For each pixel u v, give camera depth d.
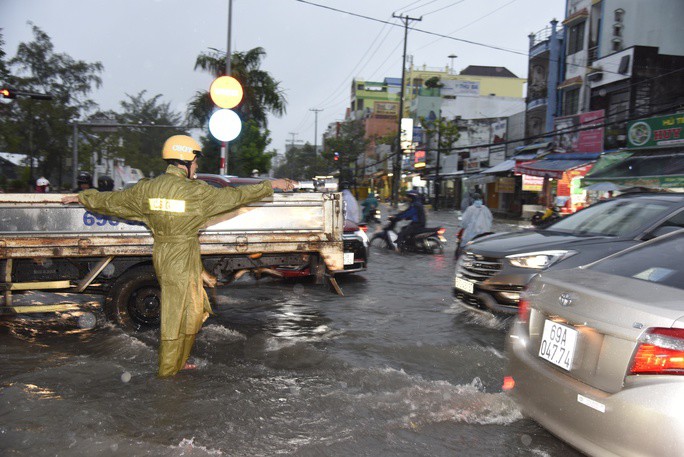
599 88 25.72
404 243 13.30
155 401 3.58
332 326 5.88
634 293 2.65
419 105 58.25
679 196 5.78
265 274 6.23
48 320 5.90
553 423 2.78
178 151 4.11
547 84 31.33
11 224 4.96
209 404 3.54
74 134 29.62
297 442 3.04
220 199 4.12
